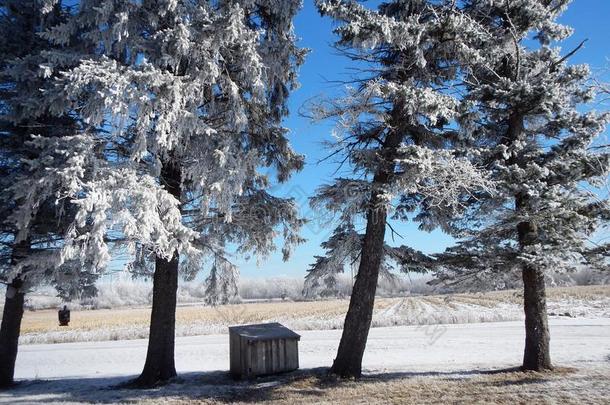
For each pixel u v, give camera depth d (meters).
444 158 9.62
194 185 10.21
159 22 9.88
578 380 10.02
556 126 10.82
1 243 11.47
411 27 9.79
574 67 10.55
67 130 10.57
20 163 10.87
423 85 10.70
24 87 10.21
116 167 8.80
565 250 9.69
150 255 11.12
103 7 8.77
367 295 11.38
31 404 9.71
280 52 11.19
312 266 11.98
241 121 10.38
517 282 12.11
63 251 7.86
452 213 11.59
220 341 21.91
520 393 9.22
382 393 9.79
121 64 9.67
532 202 9.94
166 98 8.84
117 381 12.48
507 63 11.47
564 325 22.34
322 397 9.63
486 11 11.16
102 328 30.69
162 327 11.54
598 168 9.77
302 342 19.61
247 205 11.93
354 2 10.09
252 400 9.66
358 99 10.20
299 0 11.17
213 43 9.41
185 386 11.05
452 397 9.23
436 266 11.78
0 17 11.16
